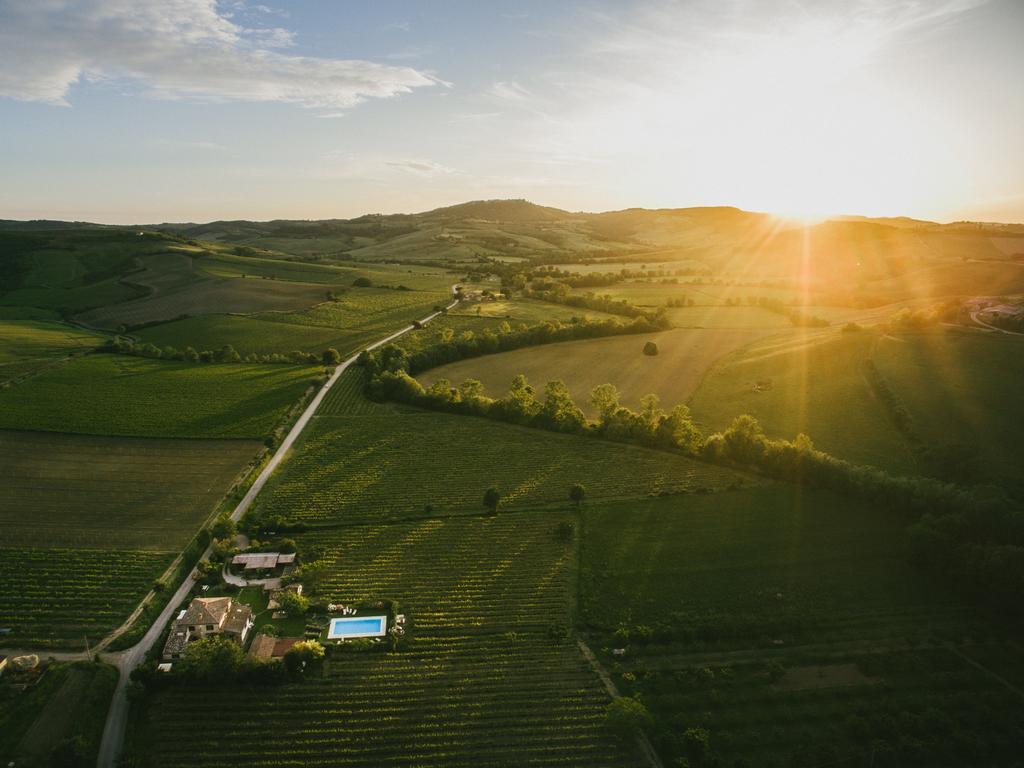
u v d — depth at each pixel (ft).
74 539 263.70
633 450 356.59
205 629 209.77
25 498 292.20
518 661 206.18
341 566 253.65
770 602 230.48
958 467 297.74
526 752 174.60
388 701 190.19
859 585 239.09
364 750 174.19
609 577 246.27
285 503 298.56
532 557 260.42
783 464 319.27
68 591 232.12
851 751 172.14
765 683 195.83
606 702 190.29
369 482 320.09
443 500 303.27
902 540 265.54
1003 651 206.69
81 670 195.62
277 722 181.98
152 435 359.66
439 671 202.18
